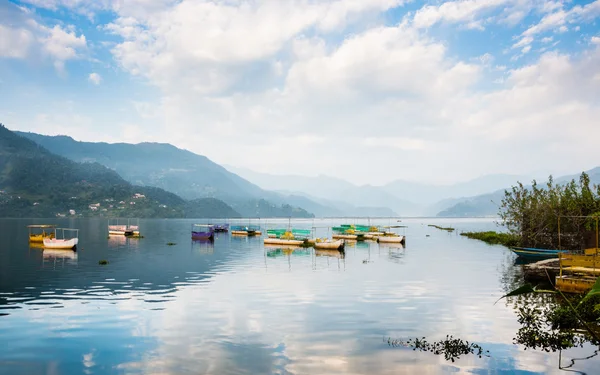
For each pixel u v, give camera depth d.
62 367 15.15
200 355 16.22
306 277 35.72
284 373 14.36
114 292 29.02
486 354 16.17
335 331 19.31
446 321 21.08
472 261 48.25
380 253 58.88
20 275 37.41
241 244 77.25
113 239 91.75
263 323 20.70
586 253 31.73
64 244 64.38
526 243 58.16
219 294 28.12
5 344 17.64
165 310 23.47
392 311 23.16
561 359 15.62
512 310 23.34
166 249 65.94
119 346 17.33
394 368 14.78
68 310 23.58
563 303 22.98
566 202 53.78
